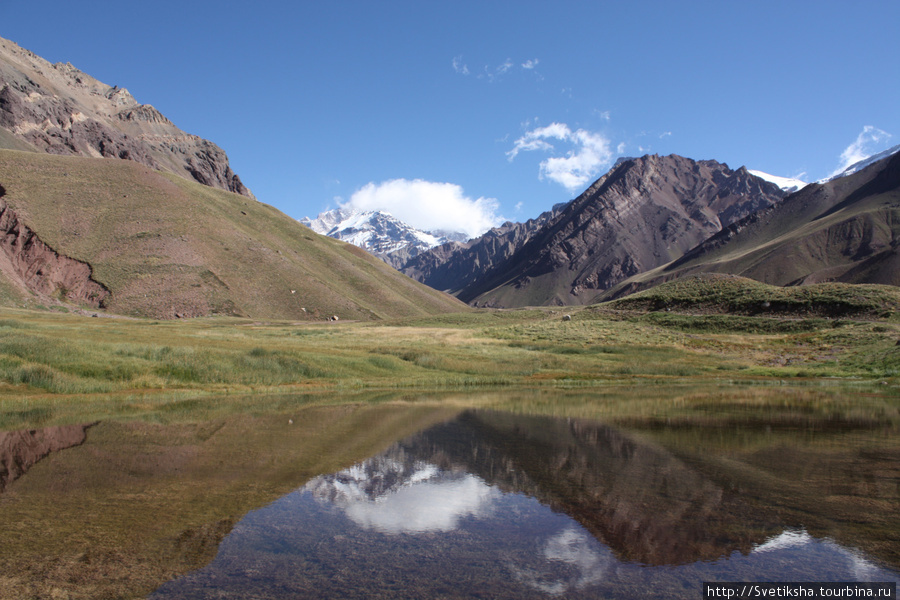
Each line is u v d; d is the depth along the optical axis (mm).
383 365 40500
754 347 54719
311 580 6223
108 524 8125
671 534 7734
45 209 139750
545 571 6484
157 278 133875
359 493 9820
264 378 33312
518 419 19297
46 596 5785
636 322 73250
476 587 6027
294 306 150625
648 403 24609
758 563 6688
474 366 42812
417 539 7578
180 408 22562
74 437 15500
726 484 10391
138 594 5848
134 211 155375
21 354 29156
